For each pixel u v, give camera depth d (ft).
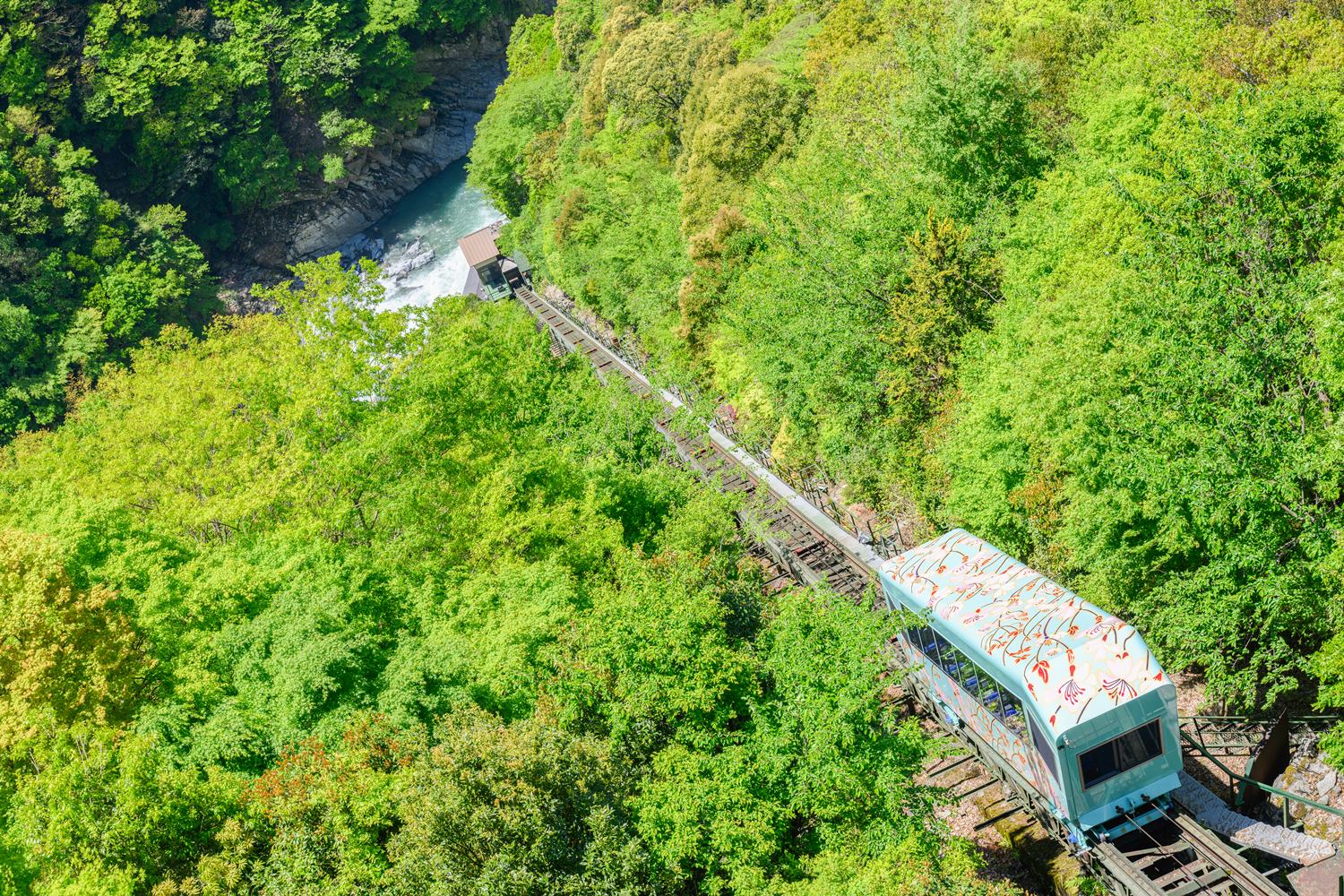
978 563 103.81
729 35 283.59
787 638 95.25
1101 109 129.80
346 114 467.93
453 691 100.42
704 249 219.00
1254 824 85.46
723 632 99.04
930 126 152.35
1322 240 95.66
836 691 89.51
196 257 393.70
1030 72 150.92
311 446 148.77
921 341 140.56
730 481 180.55
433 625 113.91
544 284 346.13
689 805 85.97
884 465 151.84
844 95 198.80
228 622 111.24
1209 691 89.25
